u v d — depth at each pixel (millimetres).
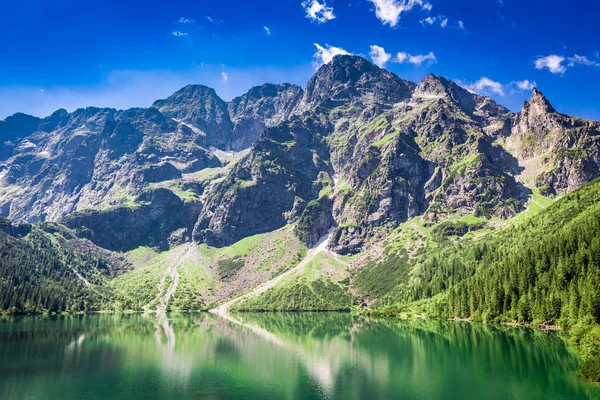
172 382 139875
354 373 150375
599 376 124812
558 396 114438
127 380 142250
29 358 174875
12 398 121688
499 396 117188
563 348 170125
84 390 129750
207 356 184875
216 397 123062
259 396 123938
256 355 187125
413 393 123812
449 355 171500
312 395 124562
